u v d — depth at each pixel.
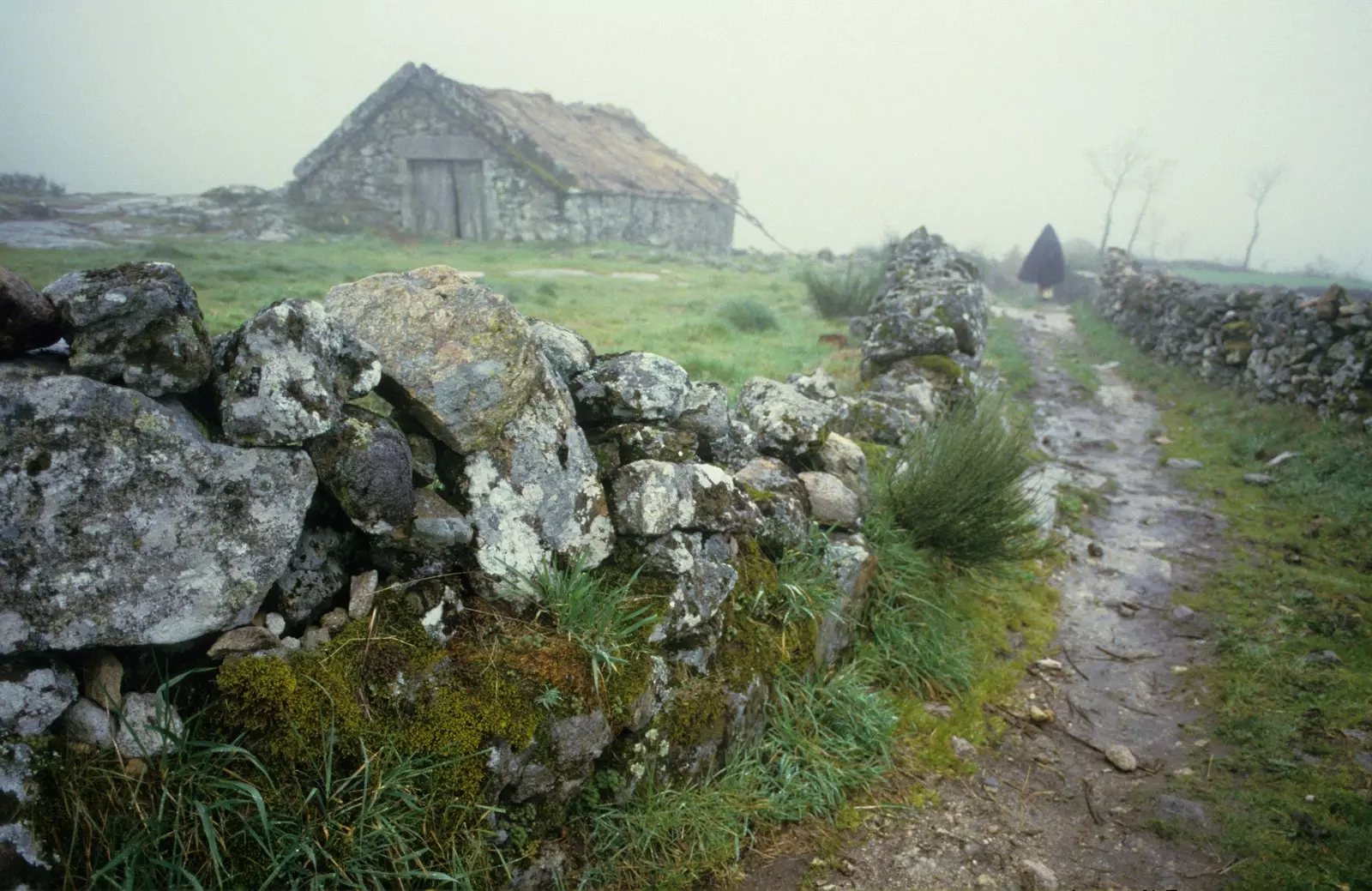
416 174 26.34
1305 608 4.92
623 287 16.88
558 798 2.56
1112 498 7.10
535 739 2.45
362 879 2.10
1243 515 6.63
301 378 2.14
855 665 3.95
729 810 2.96
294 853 1.98
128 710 1.97
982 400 5.97
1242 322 10.21
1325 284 28.36
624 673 2.75
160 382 1.98
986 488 4.81
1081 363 13.02
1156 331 13.12
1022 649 4.64
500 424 2.69
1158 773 3.60
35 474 1.82
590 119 36.81
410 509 2.44
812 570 3.82
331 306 2.71
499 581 2.70
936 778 3.52
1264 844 3.08
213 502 2.06
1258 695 4.10
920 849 3.08
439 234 25.48
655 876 2.71
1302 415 8.23
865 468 4.62
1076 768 3.65
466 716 2.34
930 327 7.45
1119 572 5.70
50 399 1.82
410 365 2.59
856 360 10.33
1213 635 4.78
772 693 3.45
